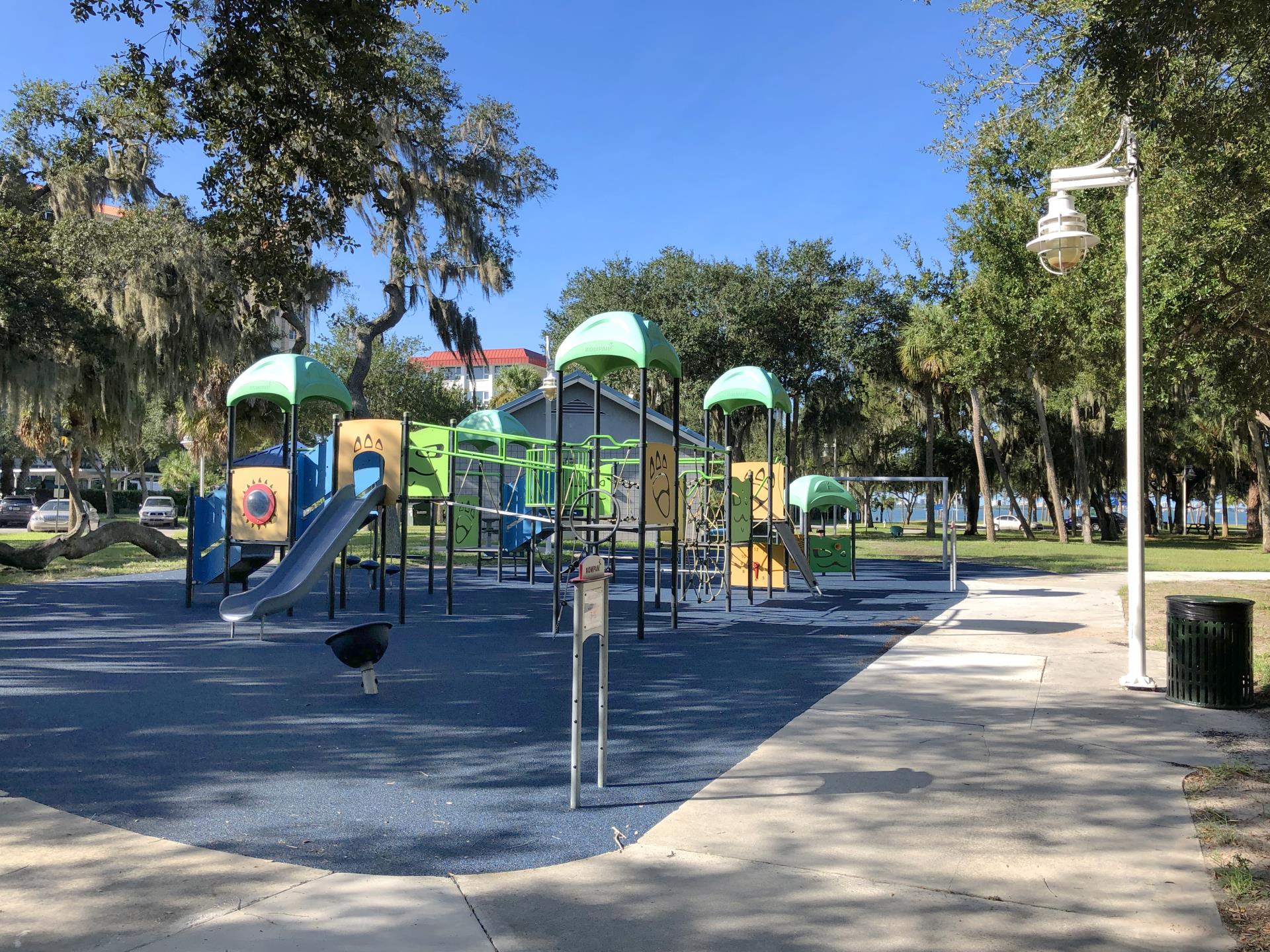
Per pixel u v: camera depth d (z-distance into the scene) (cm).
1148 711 724
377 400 4909
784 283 3875
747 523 1647
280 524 1354
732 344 3844
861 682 849
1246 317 1152
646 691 814
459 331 2988
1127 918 359
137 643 1070
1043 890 385
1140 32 629
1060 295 1658
